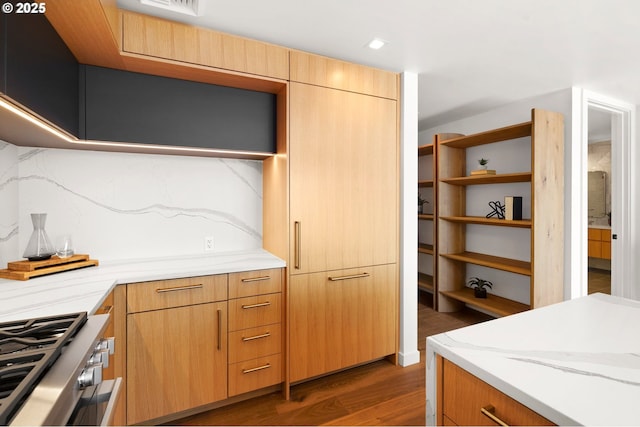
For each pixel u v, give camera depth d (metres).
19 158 1.85
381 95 2.36
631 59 2.32
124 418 1.64
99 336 0.97
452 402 0.85
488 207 3.59
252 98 2.11
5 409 0.55
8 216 1.75
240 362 1.94
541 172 2.73
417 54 2.22
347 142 2.22
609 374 0.73
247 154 2.15
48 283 1.53
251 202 2.55
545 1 1.65
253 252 2.41
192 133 1.93
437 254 3.77
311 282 2.12
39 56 1.16
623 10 1.72
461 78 2.66
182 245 2.32
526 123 2.75
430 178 4.38
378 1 1.65
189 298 1.79
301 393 2.12
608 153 5.71
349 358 2.26
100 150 2.04
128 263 2.01
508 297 3.40
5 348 0.83
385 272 2.39
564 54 2.24
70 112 1.53
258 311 1.99
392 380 2.27
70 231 2.00
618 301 1.27
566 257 2.91
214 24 1.85
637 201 3.39
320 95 2.12
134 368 1.66
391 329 2.43
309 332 2.12
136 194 2.18
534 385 0.68
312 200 2.11
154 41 1.66
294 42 2.06
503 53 2.22
